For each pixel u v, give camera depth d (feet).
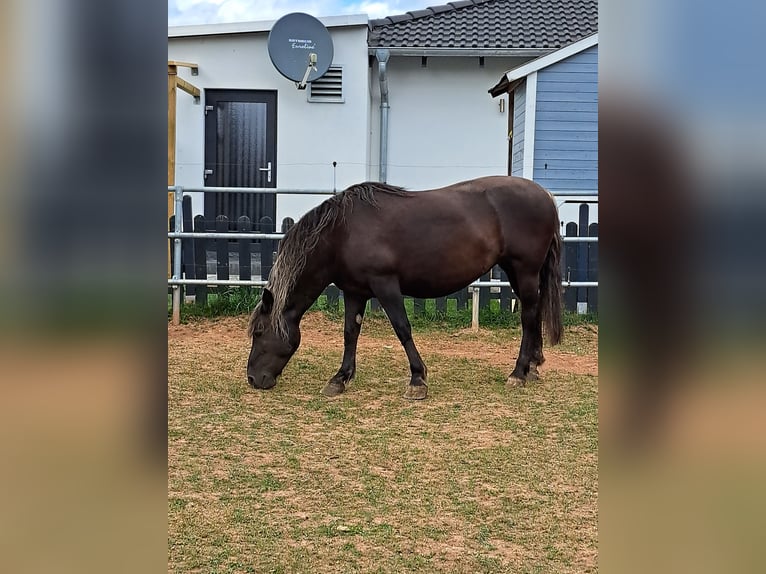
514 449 12.31
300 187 34.32
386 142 37.22
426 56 36.60
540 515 9.59
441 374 18.03
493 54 35.83
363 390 16.43
